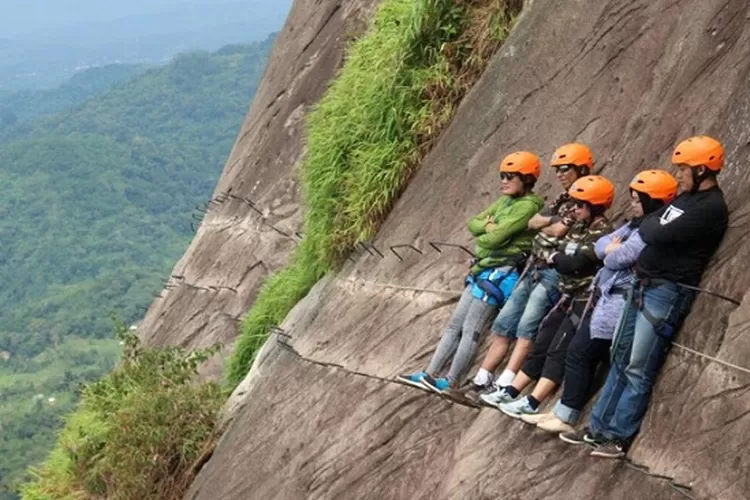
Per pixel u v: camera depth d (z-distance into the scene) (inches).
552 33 395.9
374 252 454.3
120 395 639.8
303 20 854.5
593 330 277.1
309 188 514.0
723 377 249.0
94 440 628.4
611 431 271.1
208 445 545.0
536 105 389.1
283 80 832.9
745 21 299.6
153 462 552.7
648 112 327.6
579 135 357.7
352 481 376.8
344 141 487.2
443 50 455.5
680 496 248.4
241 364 604.7
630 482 263.6
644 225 262.4
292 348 491.2
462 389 339.6
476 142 414.6
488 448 314.7
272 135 805.9
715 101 297.0
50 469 674.2
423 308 398.0
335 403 417.4
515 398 312.7
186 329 796.0
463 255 390.9
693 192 259.1
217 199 879.7
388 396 382.6
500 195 386.3
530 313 315.9
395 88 461.1
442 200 418.6
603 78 358.0
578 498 275.3
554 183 362.9
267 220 756.0
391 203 460.8
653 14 345.1
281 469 431.8
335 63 758.5
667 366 265.0
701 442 249.0
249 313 655.8
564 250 299.7
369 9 750.5
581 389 286.0
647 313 262.8
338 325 454.9
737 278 254.4
